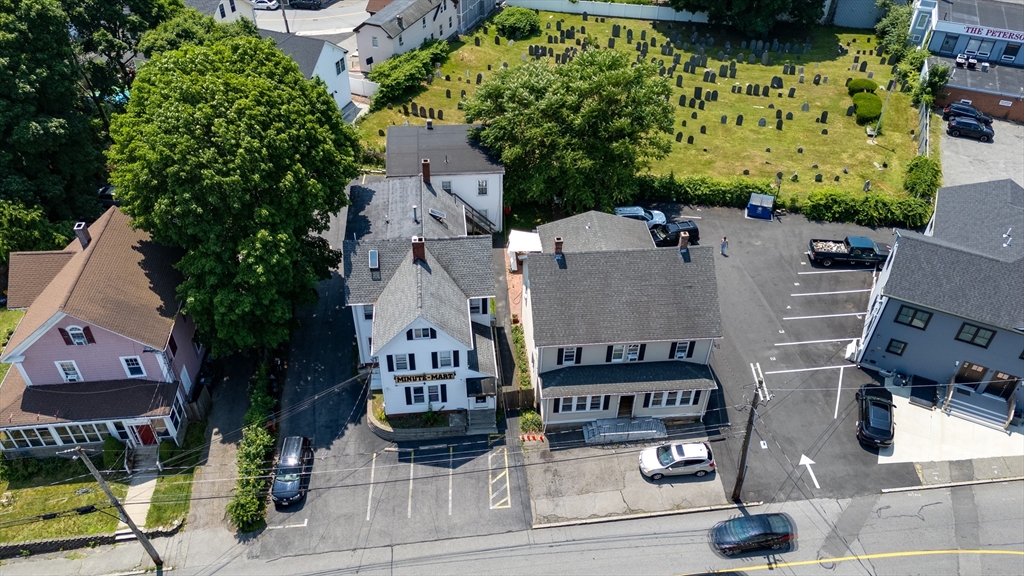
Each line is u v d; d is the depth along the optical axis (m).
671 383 41.97
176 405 41.91
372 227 48.88
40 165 51.41
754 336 48.94
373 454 42.00
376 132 69.69
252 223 41.81
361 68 83.00
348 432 43.22
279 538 37.84
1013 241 46.00
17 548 37.38
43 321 38.47
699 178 61.34
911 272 43.81
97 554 37.41
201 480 40.47
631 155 54.47
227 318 40.88
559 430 43.50
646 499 39.59
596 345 41.94
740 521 38.22
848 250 54.50
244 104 42.38
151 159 39.69
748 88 78.06
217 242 41.06
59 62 50.88
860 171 65.44
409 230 47.94
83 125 53.00
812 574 36.19
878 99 74.81
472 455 41.94
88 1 55.81
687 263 43.25
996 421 43.34
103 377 41.56
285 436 42.84
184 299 42.62
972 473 40.84
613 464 41.47
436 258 45.00
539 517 38.78
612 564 36.62
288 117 44.81
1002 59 77.62
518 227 58.28
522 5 100.06
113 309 40.00
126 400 40.78
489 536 37.94
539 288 42.34
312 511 39.09
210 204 41.22
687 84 80.31
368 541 37.69
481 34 92.00
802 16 90.62
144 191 41.09
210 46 48.16
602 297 42.34
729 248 56.56
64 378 41.31
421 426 42.88
